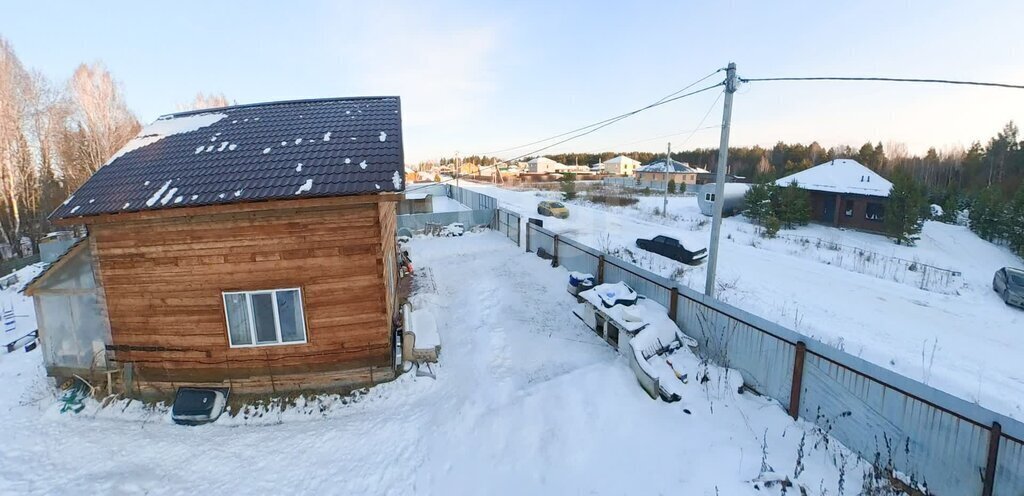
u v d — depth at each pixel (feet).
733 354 26.40
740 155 312.09
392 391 28.22
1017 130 178.81
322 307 28.14
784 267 57.77
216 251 27.37
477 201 118.93
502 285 44.60
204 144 34.32
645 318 29.22
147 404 28.50
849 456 19.67
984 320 40.83
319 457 23.00
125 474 22.43
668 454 19.84
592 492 18.39
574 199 139.85
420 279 47.19
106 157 112.78
